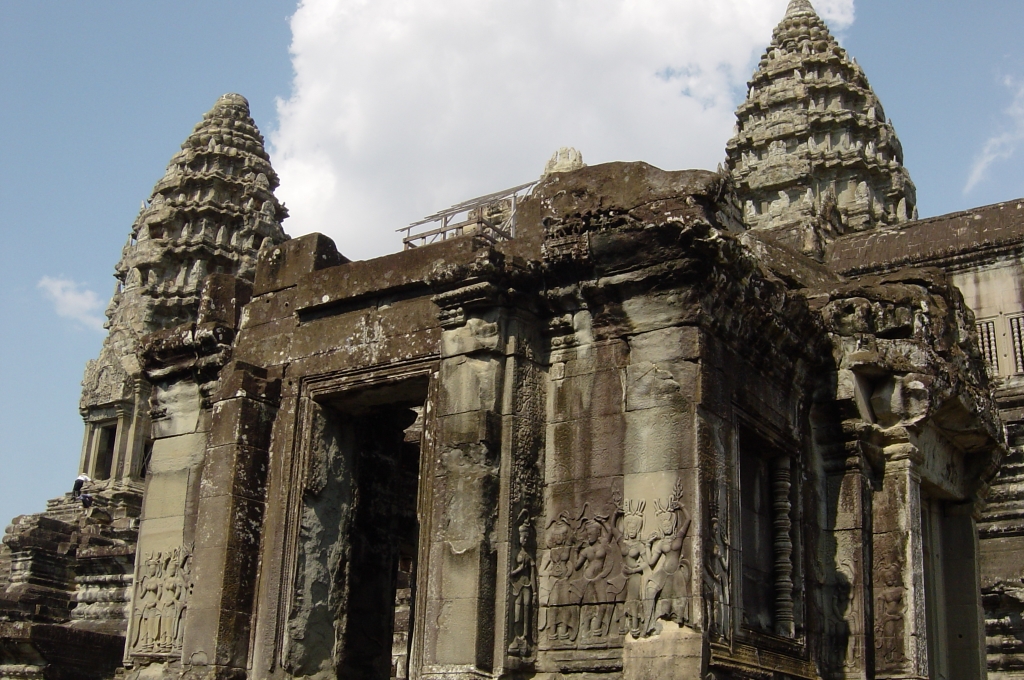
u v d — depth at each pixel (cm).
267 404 1716
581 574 1380
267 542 1652
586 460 1421
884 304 1728
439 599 1383
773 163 5556
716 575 1297
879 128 5641
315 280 1756
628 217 1420
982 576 2608
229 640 1596
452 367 1476
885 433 1683
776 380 1585
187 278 6525
